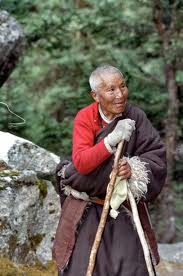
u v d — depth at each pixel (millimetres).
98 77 4461
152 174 4488
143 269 4527
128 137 4391
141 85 10734
